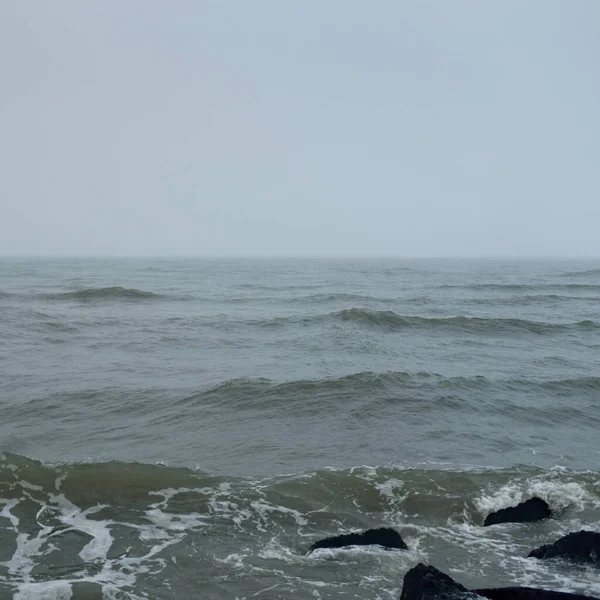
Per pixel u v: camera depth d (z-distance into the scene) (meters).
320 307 34.44
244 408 13.79
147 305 34.00
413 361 19.88
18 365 17.55
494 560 7.57
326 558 7.45
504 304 38.91
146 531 8.03
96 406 13.63
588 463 11.01
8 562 7.14
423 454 11.21
